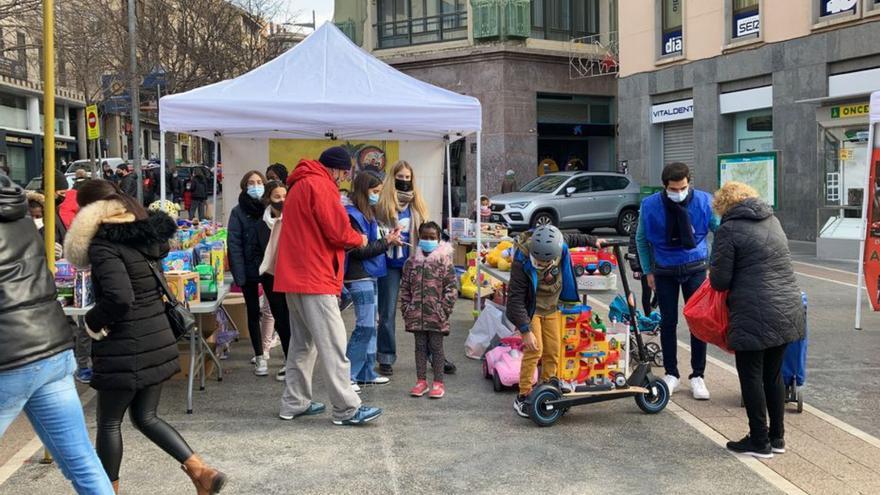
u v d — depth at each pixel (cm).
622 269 584
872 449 502
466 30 2783
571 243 596
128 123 4359
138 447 507
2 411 316
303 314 536
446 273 619
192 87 2575
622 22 2419
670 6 2234
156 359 403
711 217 604
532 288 539
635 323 581
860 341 806
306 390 565
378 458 489
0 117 3459
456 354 768
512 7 2698
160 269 425
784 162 1859
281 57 869
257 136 1011
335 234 520
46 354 321
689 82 2156
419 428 546
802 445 509
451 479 455
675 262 606
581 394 554
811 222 1800
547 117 2836
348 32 3073
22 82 3478
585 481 451
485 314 746
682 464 477
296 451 501
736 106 2025
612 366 599
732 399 611
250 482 451
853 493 433
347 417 545
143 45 2384
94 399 618
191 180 2544
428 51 2845
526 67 2747
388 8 2934
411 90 848
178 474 462
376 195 628
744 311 473
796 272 1300
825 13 1753
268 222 649
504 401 611
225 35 2605
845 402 606
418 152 1040
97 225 391
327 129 965
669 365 629
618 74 2623
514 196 2069
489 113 2744
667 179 592
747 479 453
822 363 721
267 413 581
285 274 533
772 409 493
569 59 2814
